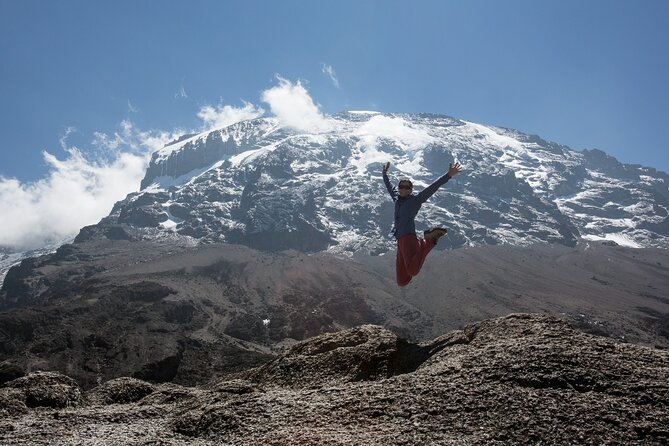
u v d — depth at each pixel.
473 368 12.91
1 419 15.18
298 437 10.70
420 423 10.94
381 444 10.17
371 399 12.14
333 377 15.81
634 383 11.76
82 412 14.69
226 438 11.59
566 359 12.71
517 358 12.98
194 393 17.41
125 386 19.12
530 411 10.88
